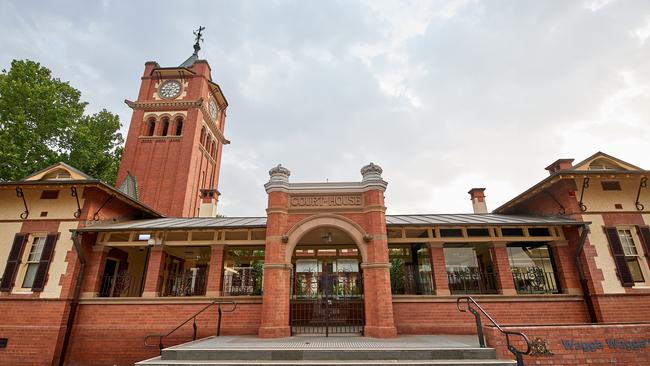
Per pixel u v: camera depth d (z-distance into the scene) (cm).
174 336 1102
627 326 812
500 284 1148
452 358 753
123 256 1445
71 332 1108
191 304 1140
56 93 1984
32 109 1830
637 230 1205
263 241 1194
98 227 1207
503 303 1117
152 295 1151
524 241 1222
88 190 1270
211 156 3309
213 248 1216
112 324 1120
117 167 2722
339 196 1147
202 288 1445
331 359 749
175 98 2995
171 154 2747
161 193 2614
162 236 1232
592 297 1112
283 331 988
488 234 1302
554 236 1223
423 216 1430
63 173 1324
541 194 1409
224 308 1131
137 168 2694
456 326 1085
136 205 1459
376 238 1066
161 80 3083
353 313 1188
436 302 1117
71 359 1079
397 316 1102
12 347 1064
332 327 1150
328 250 1736
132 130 2819
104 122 2420
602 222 1205
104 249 1239
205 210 1994
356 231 1093
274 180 1145
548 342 780
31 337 1073
